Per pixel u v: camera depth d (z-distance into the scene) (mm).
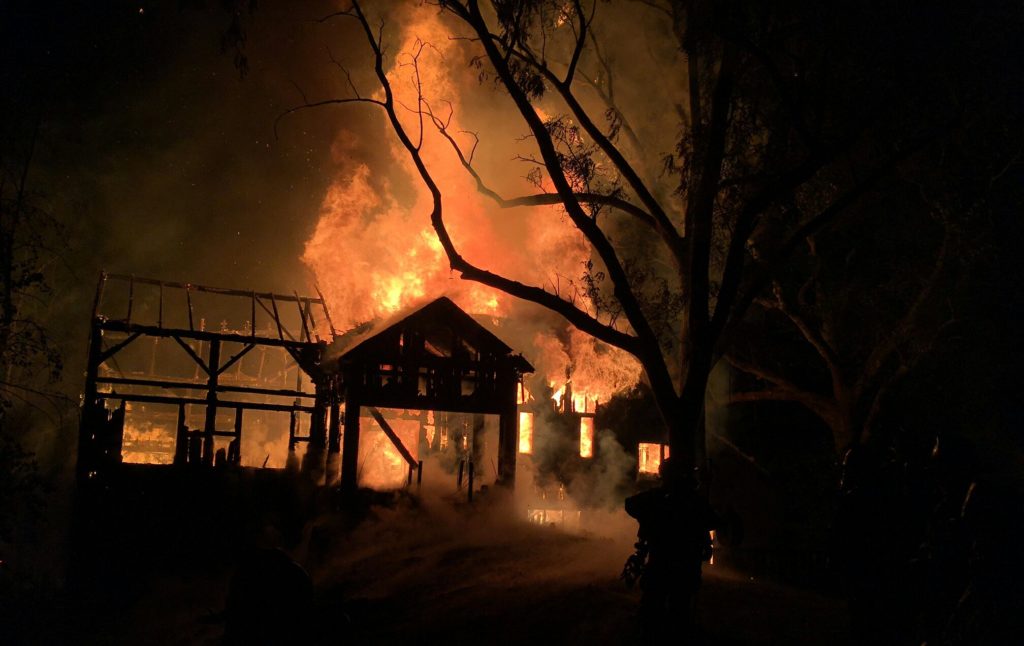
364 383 18656
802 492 25062
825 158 14094
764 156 17266
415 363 19094
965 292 21922
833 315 24750
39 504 16844
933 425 22219
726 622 10672
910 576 8734
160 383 19547
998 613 7359
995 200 21594
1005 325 22234
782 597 12633
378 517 18172
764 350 27281
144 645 14250
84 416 18625
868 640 8984
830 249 25172
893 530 9008
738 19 14773
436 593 13164
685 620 9328
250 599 8828
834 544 9445
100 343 19297
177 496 18719
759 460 27031
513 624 10781
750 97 16547
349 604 12078
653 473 24688
